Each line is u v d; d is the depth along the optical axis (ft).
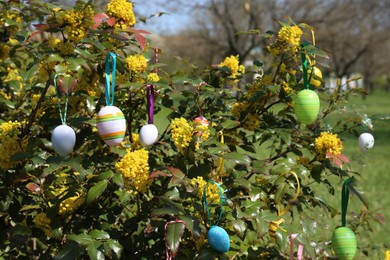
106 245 6.22
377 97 169.07
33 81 10.23
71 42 6.63
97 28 7.30
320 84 8.24
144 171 6.12
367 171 26.99
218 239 5.85
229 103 8.14
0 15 9.47
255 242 7.82
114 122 6.11
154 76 7.22
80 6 6.49
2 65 10.09
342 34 81.35
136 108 7.89
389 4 81.51
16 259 8.41
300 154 7.63
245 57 73.10
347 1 76.28
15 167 7.49
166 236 5.75
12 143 6.91
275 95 7.74
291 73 7.73
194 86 7.59
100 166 6.98
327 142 6.97
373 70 121.39
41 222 6.84
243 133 7.93
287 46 7.45
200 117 6.87
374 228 16.58
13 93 9.98
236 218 6.26
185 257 6.95
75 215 7.57
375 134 50.62
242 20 75.56
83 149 8.14
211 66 8.27
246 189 7.00
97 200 7.09
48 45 7.79
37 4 7.83
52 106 7.64
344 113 8.41
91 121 6.69
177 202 6.81
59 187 7.38
